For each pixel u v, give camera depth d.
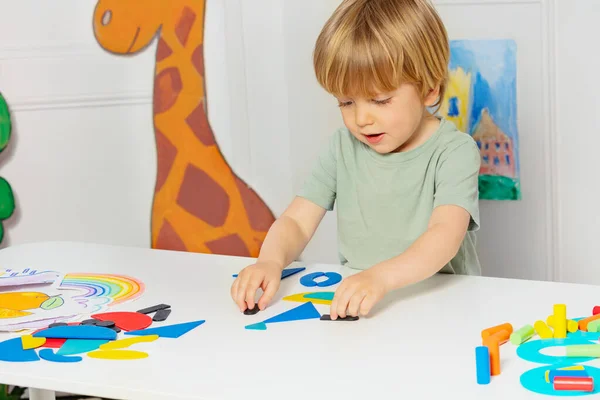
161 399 0.73
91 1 1.71
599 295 0.97
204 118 1.72
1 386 1.69
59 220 1.78
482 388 0.71
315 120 1.68
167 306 1.00
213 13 1.68
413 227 1.19
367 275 0.96
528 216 1.62
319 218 1.25
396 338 0.85
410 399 0.70
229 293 1.05
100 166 1.77
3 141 1.75
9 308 1.01
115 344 0.86
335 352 0.82
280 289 1.07
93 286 1.09
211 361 0.80
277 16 1.66
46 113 1.75
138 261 1.22
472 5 1.56
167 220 1.77
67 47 1.73
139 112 1.74
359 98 1.06
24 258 1.25
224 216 1.75
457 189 1.11
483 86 1.58
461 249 1.22
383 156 1.20
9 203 1.78
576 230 1.60
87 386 0.76
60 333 0.89
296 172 1.71
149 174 1.76
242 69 1.69
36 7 1.72
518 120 1.59
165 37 1.71
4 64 1.74
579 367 0.74
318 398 0.70
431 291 1.01
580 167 1.58
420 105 1.11
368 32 1.03
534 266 1.63
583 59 1.54
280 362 0.79
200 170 1.74
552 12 1.54
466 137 1.17
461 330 0.87
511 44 1.55
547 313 0.91
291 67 1.67
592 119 1.55
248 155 1.72
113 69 1.73
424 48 1.07
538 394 0.69
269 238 1.16
